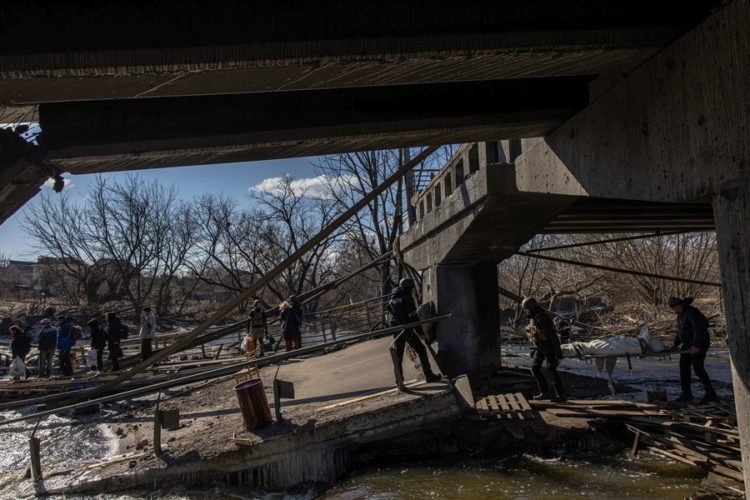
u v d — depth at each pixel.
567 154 5.52
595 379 12.09
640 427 8.41
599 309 26.36
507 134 5.64
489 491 6.86
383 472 7.76
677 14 3.75
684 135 3.84
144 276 48.59
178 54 3.08
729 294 3.52
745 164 3.32
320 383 11.46
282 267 7.19
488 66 3.78
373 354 13.53
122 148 3.91
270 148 4.35
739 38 3.33
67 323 16.44
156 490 7.21
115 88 3.30
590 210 9.98
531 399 9.94
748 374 3.39
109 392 13.29
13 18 2.93
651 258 25.69
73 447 9.62
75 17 2.99
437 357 11.94
